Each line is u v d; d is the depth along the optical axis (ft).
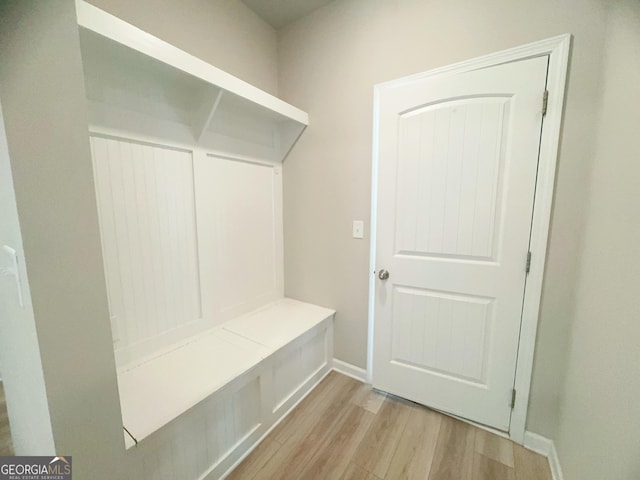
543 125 3.89
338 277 6.27
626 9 2.88
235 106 5.40
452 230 4.69
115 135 3.88
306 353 5.65
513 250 4.26
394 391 5.61
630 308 2.37
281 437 4.61
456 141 4.51
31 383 2.42
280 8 5.83
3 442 4.48
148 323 4.46
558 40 3.67
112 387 2.45
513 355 4.42
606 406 2.65
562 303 3.97
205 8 4.96
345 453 4.29
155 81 4.26
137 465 2.89
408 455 4.25
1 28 1.69
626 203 2.60
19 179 1.81
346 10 5.47
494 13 4.07
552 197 3.90
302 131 6.41
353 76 5.53
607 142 3.13
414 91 4.79
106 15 3.04
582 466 3.06
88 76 3.57
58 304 2.06
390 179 5.19
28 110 1.82
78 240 2.14
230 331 5.35
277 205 6.82
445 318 4.93
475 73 4.27
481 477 3.88
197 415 3.45
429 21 4.60
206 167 5.10
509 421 4.55
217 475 3.85
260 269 6.49
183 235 4.87
